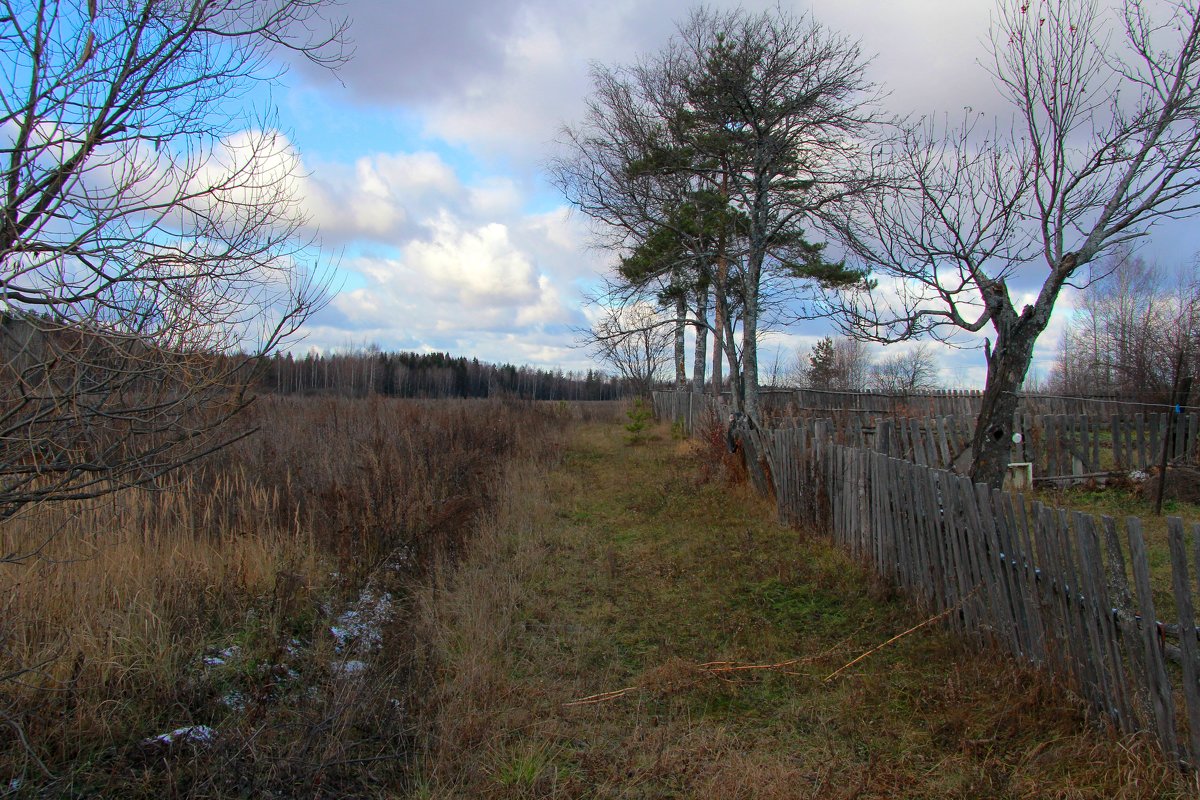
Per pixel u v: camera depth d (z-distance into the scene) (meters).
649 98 11.73
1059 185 5.95
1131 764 3.22
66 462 3.16
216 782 3.15
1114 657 3.51
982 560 4.61
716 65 10.88
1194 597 5.58
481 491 9.44
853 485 6.96
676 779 3.55
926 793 3.33
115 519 5.65
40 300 2.83
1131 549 3.35
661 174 12.02
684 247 12.56
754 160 11.13
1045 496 9.84
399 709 4.00
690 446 15.39
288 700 4.00
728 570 6.98
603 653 5.23
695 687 4.56
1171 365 18.38
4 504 3.13
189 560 5.43
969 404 20.58
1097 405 18.61
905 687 4.40
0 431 2.87
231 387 3.74
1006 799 3.21
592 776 3.60
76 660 3.63
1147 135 5.55
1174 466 9.71
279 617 4.91
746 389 11.20
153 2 3.02
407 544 6.73
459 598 5.84
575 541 8.39
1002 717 3.81
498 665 4.83
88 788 3.08
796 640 5.28
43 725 3.31
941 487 5.20
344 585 5.94
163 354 3.11
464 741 3.82
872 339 6.91
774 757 3.72
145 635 4.19
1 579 4.32
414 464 8.85
